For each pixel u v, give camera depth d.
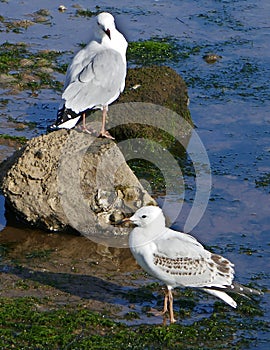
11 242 13.44
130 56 21.70
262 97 19.61
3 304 11.39
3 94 18.97
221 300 11.99
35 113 18.19
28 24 23.27
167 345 10.80
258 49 22.39
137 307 11.73
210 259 11.28
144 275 12.69
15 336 10.71
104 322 11.12
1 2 24.92
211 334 11.12
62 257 13.09
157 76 17.95
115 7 25.05
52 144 13.97
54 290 12.00
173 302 11.93
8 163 14.72
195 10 25.02
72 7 24.86
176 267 11.12
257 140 17.58
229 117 18.55
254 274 12.80
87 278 12.44
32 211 13.66
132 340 10.79
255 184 15.77
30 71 20.27
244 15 24.70
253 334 11.22
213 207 14.91
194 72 20.88
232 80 20.47
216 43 22.69
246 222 14.41
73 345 10.57
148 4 25.41
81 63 16.22
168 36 23.08
